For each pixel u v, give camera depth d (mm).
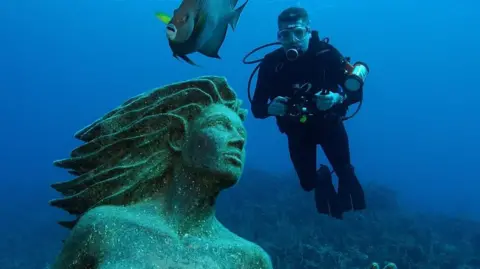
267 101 5344
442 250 13102
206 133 1834
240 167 1863
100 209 1812
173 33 2188
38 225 20781
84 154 2061
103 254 1652
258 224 12359
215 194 1901
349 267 10148
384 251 11141
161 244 1680
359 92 4859
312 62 5133
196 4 2195
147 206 1887
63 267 1766
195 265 1665
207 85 1985
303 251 10375
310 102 4926
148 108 2012
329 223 12383
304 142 5172
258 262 1907
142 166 1941
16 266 14594
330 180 5348
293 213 12898
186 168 1889
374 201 15344
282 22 5184
